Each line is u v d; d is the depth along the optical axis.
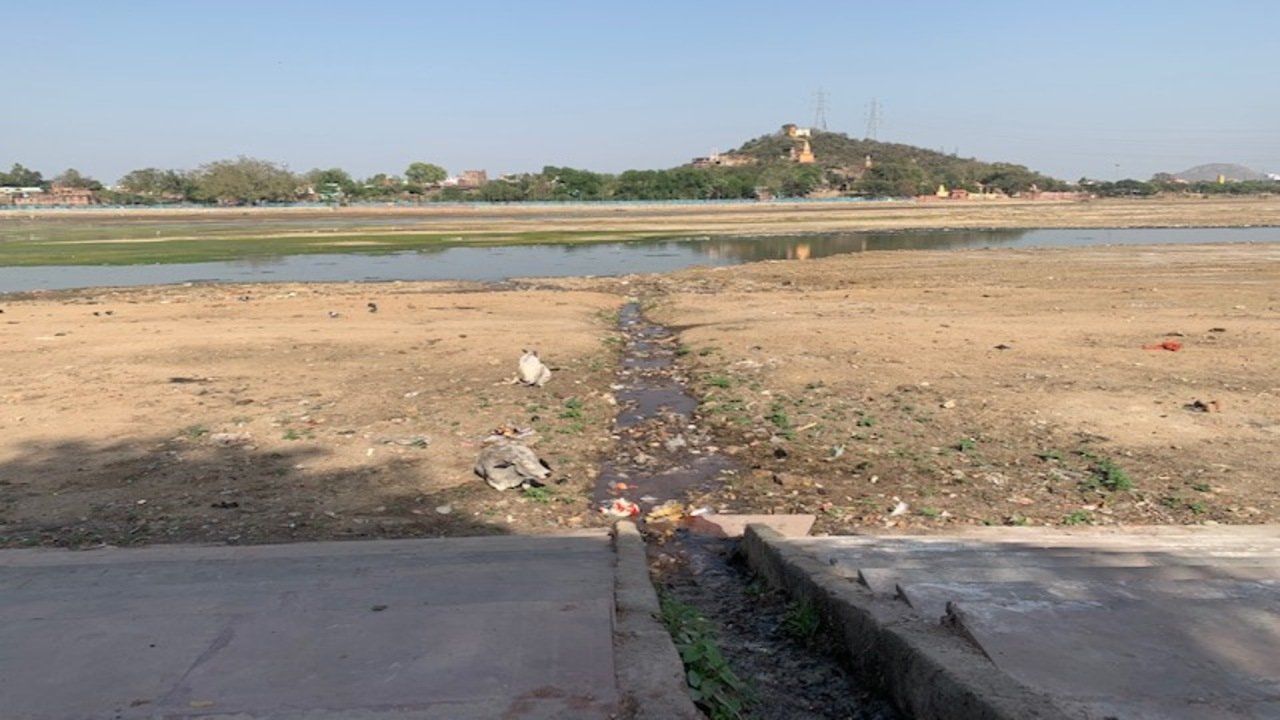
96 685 3.11
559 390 11.80
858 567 4.77
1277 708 2.64
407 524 6.84
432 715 2.85
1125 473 7.82
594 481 8.18
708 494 7.73
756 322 17.77
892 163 173.50
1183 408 10.02
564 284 28.50
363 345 15.27
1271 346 13.73
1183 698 2.72
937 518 6.86
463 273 33.25
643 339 17.14
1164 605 3.62
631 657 3.35
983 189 166.38
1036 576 4.22
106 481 7.92
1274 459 8.12
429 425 9.87
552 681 3.11
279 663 3.28
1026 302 20.44
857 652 3.88
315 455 8.72
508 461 7.82
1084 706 2.67
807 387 11.54
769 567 5.41
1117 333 15.35
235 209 108.88
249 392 11.64
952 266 30.84
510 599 4.10
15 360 14.24
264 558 5.34
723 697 3.44
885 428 9.54
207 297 24.97
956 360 13.18
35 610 4.02
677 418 10.44
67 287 29.23
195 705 2.93
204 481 7.90
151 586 4.50
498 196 132.75
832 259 35.41
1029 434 9.20
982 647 3.22
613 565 5.01
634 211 99.25
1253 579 4.05
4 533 6.59
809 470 8.28
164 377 12.66
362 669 3.21
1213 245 38.59
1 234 61.56
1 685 3.12
